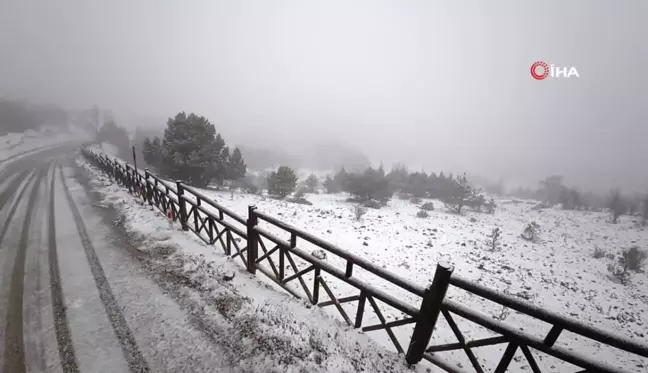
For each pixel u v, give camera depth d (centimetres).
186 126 2144
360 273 961
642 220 2647
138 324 394
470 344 311
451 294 943
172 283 498
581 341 798
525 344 279
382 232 1540
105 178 1516
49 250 624
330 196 2995
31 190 1223
